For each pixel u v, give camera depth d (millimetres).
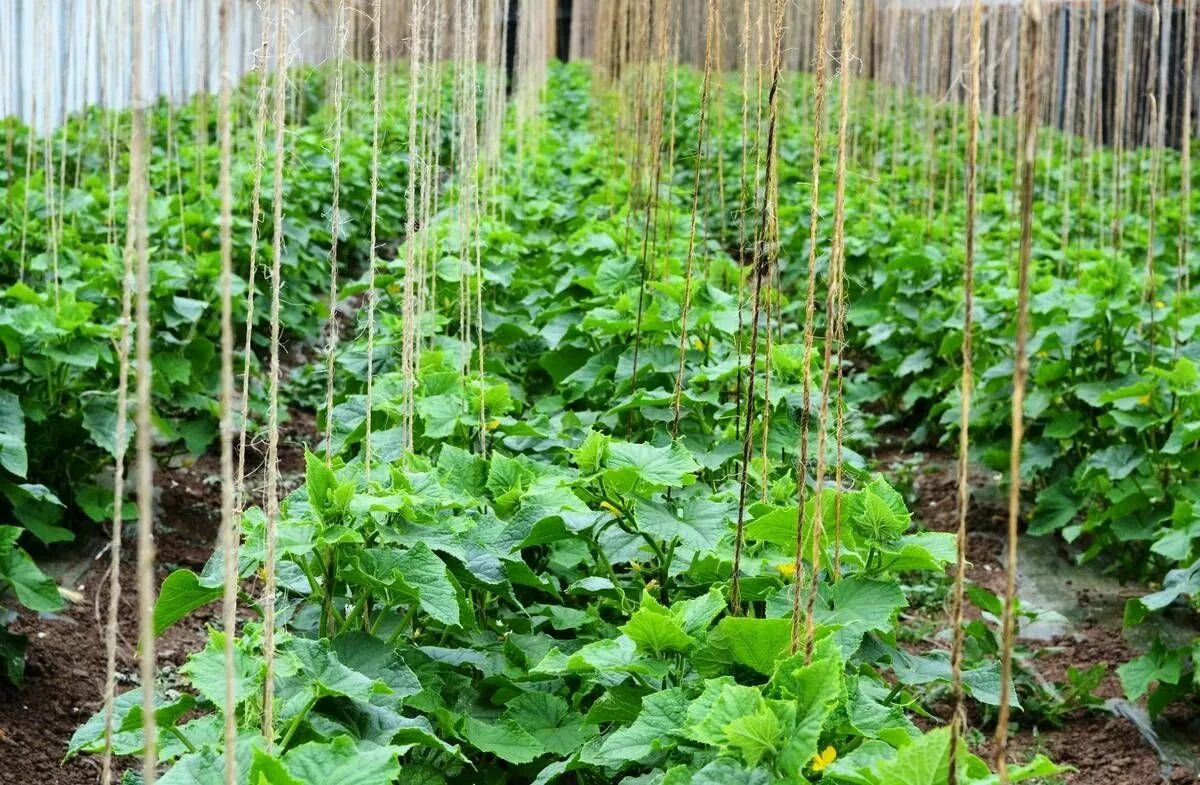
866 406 8719
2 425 5043
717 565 3676
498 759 3523
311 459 3211
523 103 12117
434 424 4625
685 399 4812
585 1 22812
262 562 3338
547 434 4715
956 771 2285
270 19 3285
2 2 9625
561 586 4230
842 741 2756
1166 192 13859
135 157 2227
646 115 8711
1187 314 7078
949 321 7375
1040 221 10945
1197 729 4762
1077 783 4473
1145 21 14789
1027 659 5352
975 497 7023
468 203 5172
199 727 2785
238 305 7344
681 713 2748
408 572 3199
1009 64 12070
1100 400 5863
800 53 17062
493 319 6492
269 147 11109
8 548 4270
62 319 5520
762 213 3740
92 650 4898
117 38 6402
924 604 5805
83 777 4141
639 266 6207
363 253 11758
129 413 5930
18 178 9148
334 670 2863
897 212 10805
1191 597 5398
